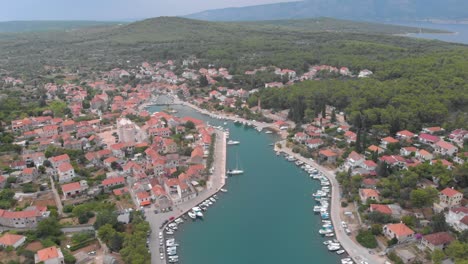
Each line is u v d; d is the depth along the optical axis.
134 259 168.62
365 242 193.38
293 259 191.12
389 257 181.75
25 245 185.50
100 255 182.62
